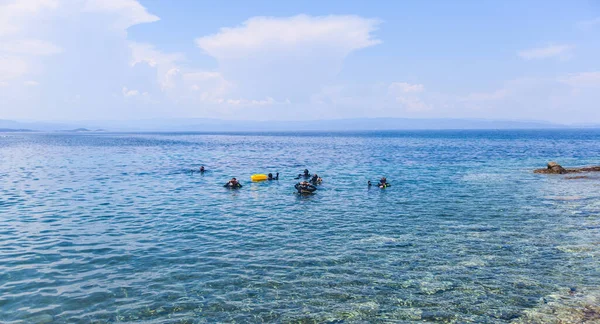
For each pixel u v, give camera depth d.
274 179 37.56
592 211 22.34
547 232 17.89
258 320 9.95
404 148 97.31
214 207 24.00
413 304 10.82
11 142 130.62
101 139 171.62
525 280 12.38
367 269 13.34
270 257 14.53
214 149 94.75
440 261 14.10
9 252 14.91
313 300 11.04
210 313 10.28
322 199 26.77
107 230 18.28
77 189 30.61
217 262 13.99
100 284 12.02
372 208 23.67
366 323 9.84
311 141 156.12
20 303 10.69
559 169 41.28
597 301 10.90
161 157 66.56
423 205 24.48
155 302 10.86
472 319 10.03
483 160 59.00
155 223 19.75
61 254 14.76
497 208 23.42
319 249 15.49
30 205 24.09
